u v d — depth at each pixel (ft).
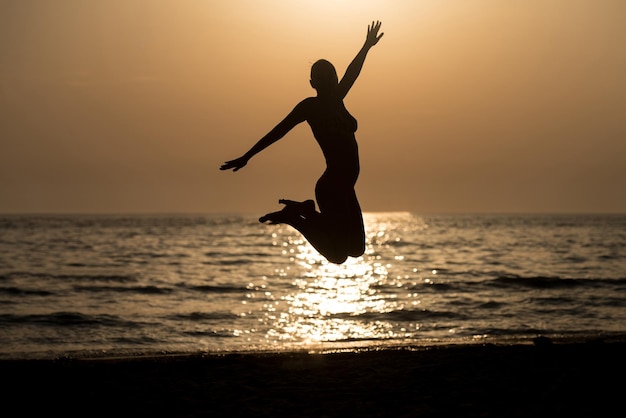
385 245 216.54
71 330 63.87
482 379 36.73
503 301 84.69
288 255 178.29
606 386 34.91
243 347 53.16
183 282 110.93
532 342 49.93
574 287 99.50
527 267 136.98
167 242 235.20
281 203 18.61
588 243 219.61
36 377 38.24
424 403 31.53
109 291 97.91
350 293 96.27
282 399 32.58
